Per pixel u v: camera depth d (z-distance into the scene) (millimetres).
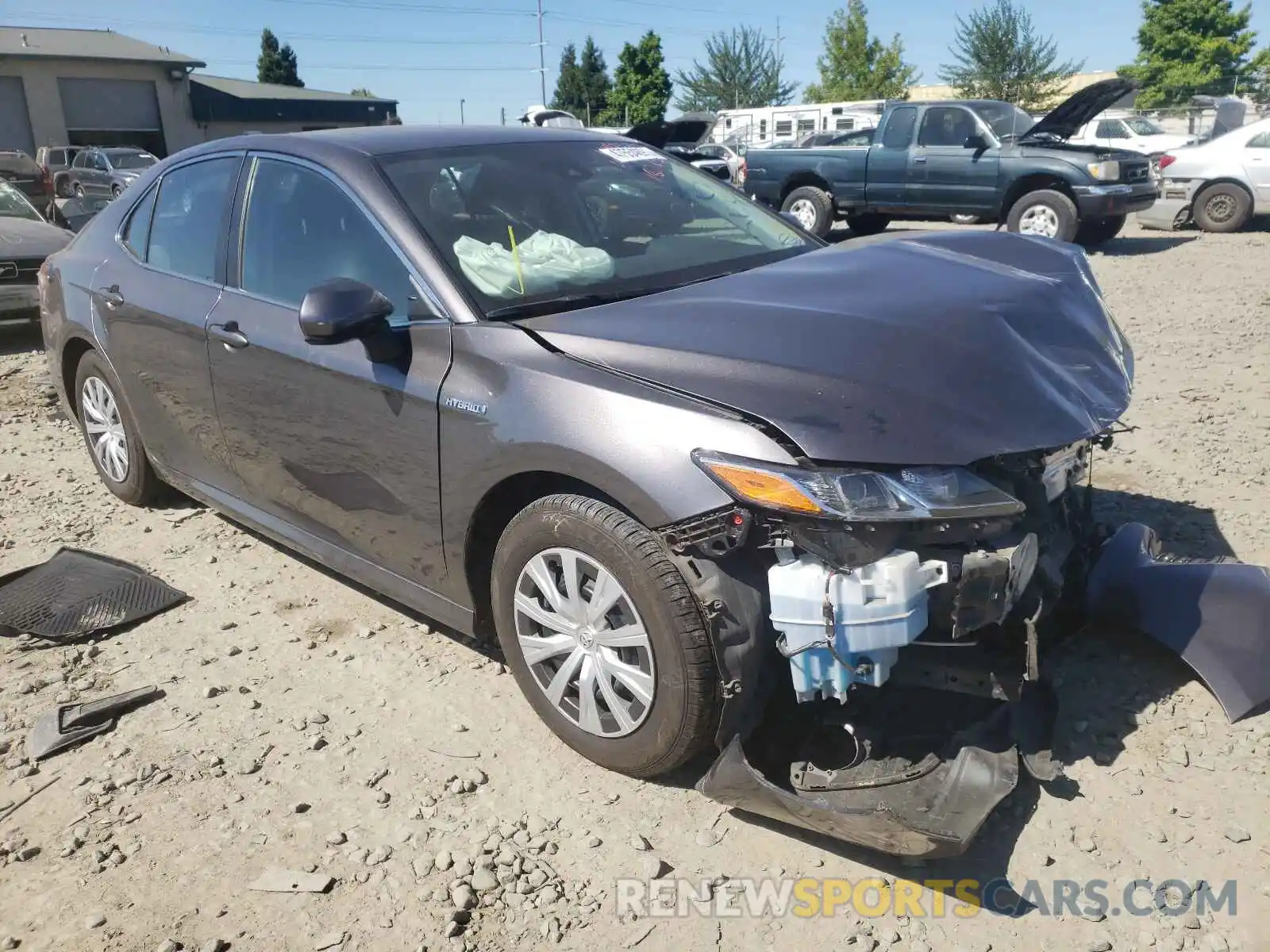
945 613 2377
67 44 38656
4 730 3201
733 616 2445
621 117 52156
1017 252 3473
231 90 43562
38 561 4406
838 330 2633
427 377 2971
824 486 2301
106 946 2365
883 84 48125
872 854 2547
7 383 7539
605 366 2680
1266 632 2990
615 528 2570
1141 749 2844
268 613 3893
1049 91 44594
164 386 4152
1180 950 2230
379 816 2756
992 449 2408
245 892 2512
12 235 8867
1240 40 40906
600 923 2385
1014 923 2322
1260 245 13336
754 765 2576
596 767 2906
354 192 3311
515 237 3266
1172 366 6875
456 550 3037
